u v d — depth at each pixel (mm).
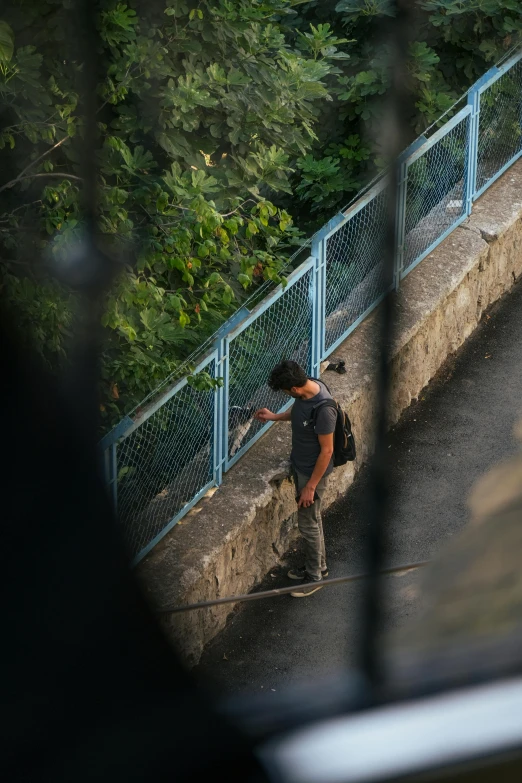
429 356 16781
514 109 19641
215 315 15000
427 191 17344
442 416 16250
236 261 15125
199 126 15930
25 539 3041
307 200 20047
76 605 2688
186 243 13031
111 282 11711
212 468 13961
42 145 12641
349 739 1753
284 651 12555
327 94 16672
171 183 13867
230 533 13047
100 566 2963
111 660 2389
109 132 14367
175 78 15008
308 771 1729
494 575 2268
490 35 19766
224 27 15031
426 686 1889
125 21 12773
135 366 12898
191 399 13500
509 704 1825
